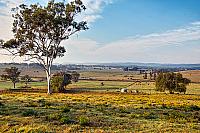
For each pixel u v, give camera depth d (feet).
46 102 121.60
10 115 77.05
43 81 570.87
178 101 195.93
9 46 229.86
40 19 221.87
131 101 160.97
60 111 88.43
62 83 305.32
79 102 138.10
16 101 123.24
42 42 233.55
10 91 282.97
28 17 221.66
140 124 72.90
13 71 441.27
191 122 85.92
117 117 83.82
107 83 552.82
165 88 367.04
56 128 63.10
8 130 61.52
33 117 74.69
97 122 72.08
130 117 86.48
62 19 224.94
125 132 61.87
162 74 377.09
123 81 620.49
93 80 639.35
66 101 142.72
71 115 81.82
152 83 561.43
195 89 448.24
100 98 183.42
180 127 71.61
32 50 233.14
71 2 229.66
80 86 461.78
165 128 68.39
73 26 233.55
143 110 111.04
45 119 72.43
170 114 100.32
